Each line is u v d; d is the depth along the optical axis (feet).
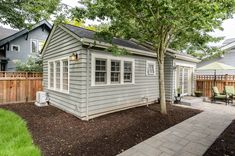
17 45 49.52
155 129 16.88
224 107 29.04
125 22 18.48
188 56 37.37
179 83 36.99
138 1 16.12
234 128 17.58
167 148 12.76
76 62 21.06
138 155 11.60
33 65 38.81
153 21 19.75
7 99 30.45
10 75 30.66
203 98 36.09
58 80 26.91
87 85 20.39
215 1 14.25
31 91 33.14
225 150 12.41
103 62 22.89
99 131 16.10
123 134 15.33
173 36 23.71
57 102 26.81
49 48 29.40
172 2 14.20
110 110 23.58
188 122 19.61
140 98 28.89
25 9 24.07
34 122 18.89
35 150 11.66
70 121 19.39
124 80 26.17
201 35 23.43
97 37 19.98
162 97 22.98
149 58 30.73
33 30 52.29
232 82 37.50
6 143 12.75
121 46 23.62
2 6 23.63
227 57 44.04
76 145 12.98
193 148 12.78
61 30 24.71
